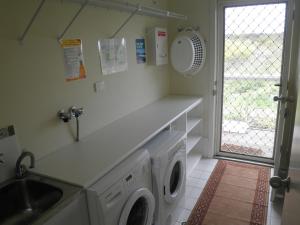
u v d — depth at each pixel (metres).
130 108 2.62
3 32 1.38
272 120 3.29
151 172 1.87
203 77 3.26
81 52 1.92
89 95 2.05
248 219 2.28
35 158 1.63
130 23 2.48
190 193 2.71
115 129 2.17
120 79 2.41
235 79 3.27
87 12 1.94
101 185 1.39
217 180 2.94
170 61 3.35
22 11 1.47
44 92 1.66
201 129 3.45
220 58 3.20
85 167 1.52
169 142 2.12
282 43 2.87
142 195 1.70
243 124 3.48
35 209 1.45
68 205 1.24
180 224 2.25
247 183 2.86
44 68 1.64
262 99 3.23
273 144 3.30
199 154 3.47
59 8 1.70
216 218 2.31
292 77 1.91
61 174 1.46
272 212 2.35
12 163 1.47
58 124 1.79
